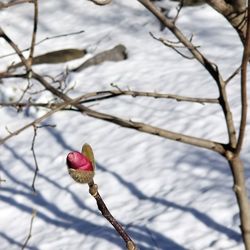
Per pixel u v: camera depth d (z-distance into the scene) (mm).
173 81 11508
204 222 7816
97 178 9508
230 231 7539
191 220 7922
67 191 9477
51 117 11648
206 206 8062
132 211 8539
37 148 10914
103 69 12633
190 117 10273
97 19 14453
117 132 10617
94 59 12828
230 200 8055
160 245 7664
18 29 14883
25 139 11305
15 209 9477
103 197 9039
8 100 12430
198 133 9836
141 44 13086
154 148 9805
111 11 14562
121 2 14734
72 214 8953
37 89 12422
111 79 12250
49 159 10531
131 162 9672
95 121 11180
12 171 10438
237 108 10062
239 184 4555
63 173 10016
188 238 7641
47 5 15578
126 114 11031
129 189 9039
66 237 8445
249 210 4680
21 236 8805
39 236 8664
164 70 11984
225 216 7797
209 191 8375
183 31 12938
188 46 4125
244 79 3947
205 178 8703
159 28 13523
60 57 13383
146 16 14023
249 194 7941
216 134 9656
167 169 9180
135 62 12539
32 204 9453
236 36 12367
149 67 12250
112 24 14117
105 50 13188
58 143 10906
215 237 7520
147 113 10867
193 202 8250
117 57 12812
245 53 3877
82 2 15234
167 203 8422
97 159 9977
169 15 13516
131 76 12125
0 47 14250
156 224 8023
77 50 13445
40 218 9086
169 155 9492
